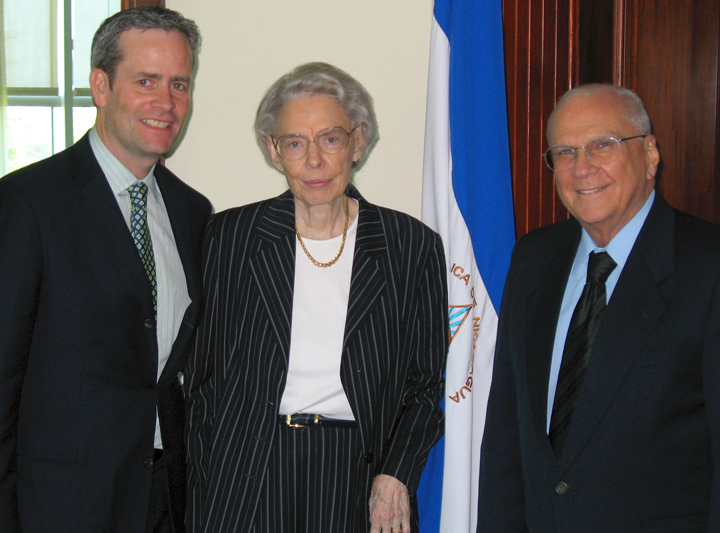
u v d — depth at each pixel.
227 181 2.19
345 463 1.41
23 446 1.26
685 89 2.46
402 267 1.50
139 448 1.35
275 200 1.52
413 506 1.49
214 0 2.14
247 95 2.18
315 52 2.20
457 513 1.82
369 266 1.46
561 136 1.33
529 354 1.40
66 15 2.07
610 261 1.33
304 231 1.49
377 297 1.45
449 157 1.87
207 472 1.46
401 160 2.28
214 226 1.51
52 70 2.08
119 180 1.39
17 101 2.07
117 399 1.31
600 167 1.29
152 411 1.38
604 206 1.29
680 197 2.51
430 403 1.51
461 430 1.83
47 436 1.26
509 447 1.48
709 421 1.16
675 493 1.19
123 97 1.32
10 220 1.21
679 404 1.20
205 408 1.51
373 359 1.43
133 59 1.31
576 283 1.41
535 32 2.41
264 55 2.18
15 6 2.05
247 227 1.48
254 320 1.42
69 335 1.26
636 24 2.38
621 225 1.33
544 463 1.31
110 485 1.29
